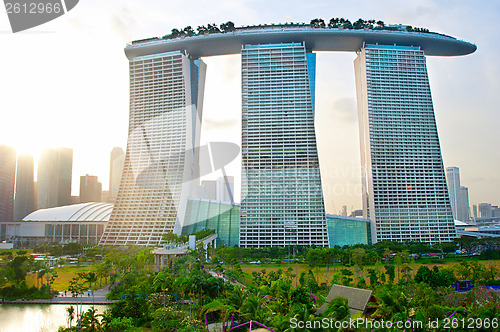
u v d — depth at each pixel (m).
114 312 105.50
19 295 134.88
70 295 137.88
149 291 117.06
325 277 154.62
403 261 161.38
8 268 140.75
